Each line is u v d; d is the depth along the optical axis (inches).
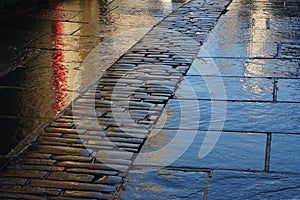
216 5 478.9
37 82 258.4
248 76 264.4
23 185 159.0
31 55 307.7
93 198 151.5
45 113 218.2
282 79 258.5
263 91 241.1
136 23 399.9
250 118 208.8
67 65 287.9
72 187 157.8
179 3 492.1
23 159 176.4
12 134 197.0
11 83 256.1
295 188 154.8
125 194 153.6
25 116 214.8
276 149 180.9
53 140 191.8
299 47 321.1
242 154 177.6
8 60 297.0
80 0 497.4
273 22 396.8
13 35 354.3
